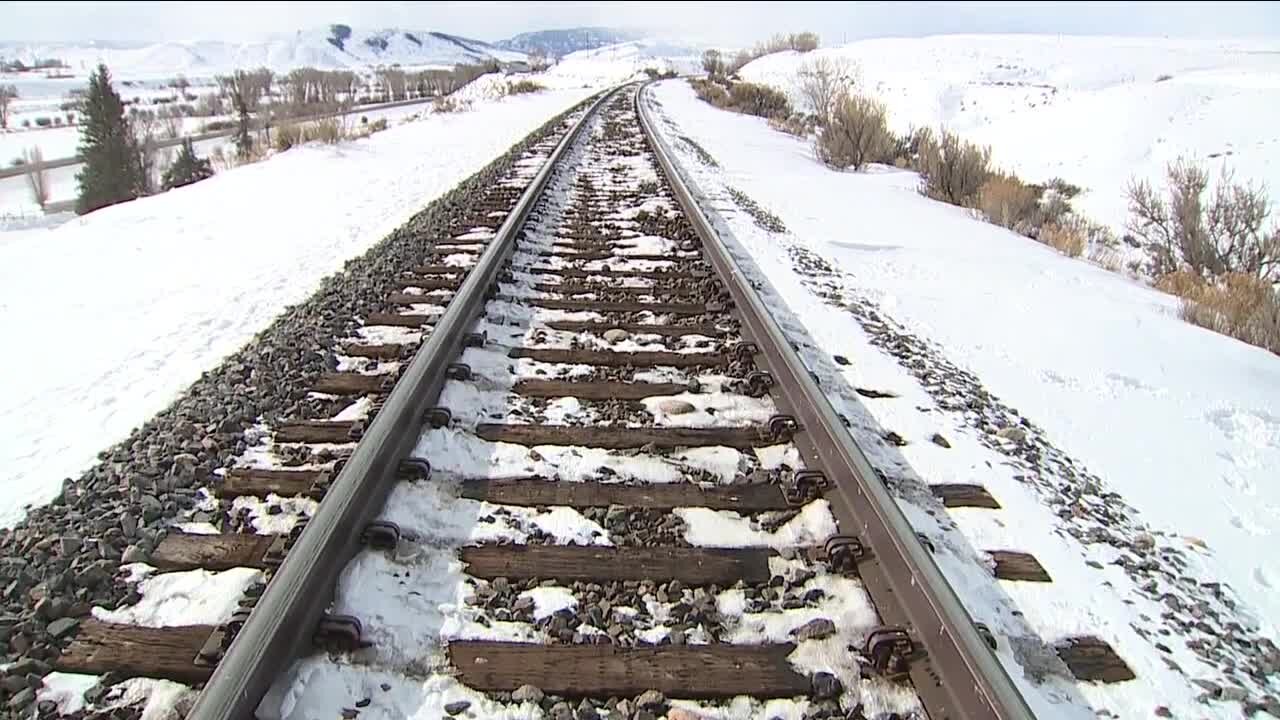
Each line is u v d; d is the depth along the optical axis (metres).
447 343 4.09
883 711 2.10
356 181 11.96
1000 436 4.06
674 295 5.73
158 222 8.95
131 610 2.37
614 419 3.73
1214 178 17.69
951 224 10.98
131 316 5.44
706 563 2.67
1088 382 5.08
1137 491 3.67
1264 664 2.50
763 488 3.14
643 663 2.23
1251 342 6.91
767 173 14.08
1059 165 22.27
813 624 2.38
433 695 2.09
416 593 2.45
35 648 2.18
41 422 3.75
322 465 3.24
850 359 4.93
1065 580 2.83
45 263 7.05
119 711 2.01
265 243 7.77
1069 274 8.51
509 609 2.43
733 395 4.05
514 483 3.09
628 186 10.51
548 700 2.10
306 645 2.17
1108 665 2.40
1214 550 3.21
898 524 2.55
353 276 6.12
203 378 4.17
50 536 2.70
